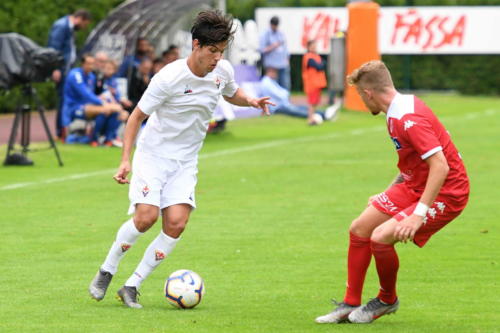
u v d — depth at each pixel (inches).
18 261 1015.6
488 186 1581.0
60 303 831.1
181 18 2541.8
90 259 1028.5
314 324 757.3
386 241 723.4
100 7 3120.1
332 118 3004.4
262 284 913.5
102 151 2082.9
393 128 720.3
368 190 1547.7
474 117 3070.9
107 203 1407.5
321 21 3688.5
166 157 807.1
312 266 995.3
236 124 2827.3
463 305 826.2
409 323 762.2
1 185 1578.5
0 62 1807.3
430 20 3745.1
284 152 2117.4
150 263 820.6
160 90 781.3
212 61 773.3
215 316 783.1
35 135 2385.6
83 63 2142.0
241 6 4158.5
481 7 3718.0
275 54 3235.7
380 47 3789.4
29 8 2881.4
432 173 697.0
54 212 1327.5
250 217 1294.3
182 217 812.6
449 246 1098.7
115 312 796.6
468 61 4050.2
